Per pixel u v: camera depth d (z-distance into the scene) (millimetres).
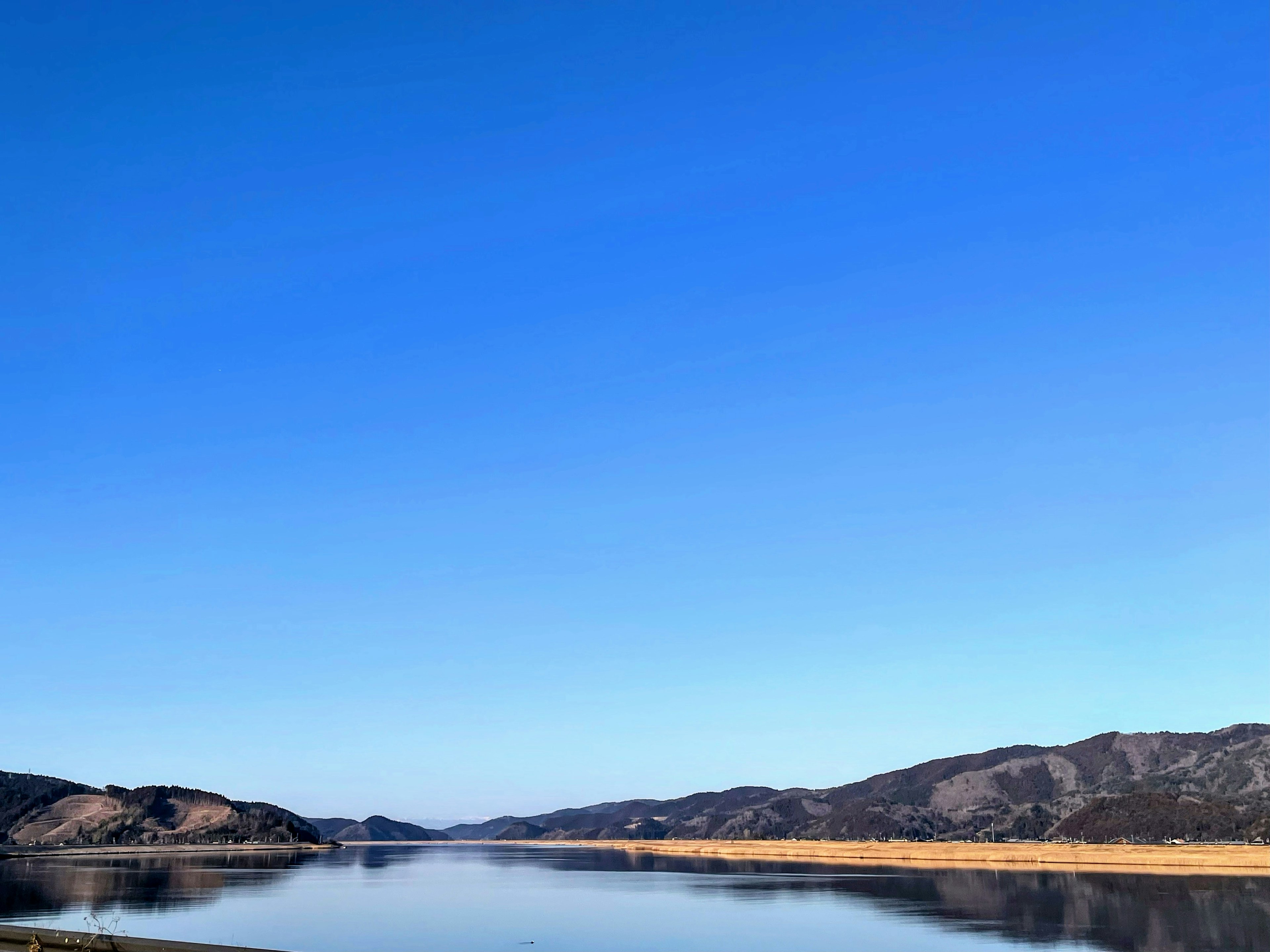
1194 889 169375
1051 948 99812
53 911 130500
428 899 172125
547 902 165875
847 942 107062
